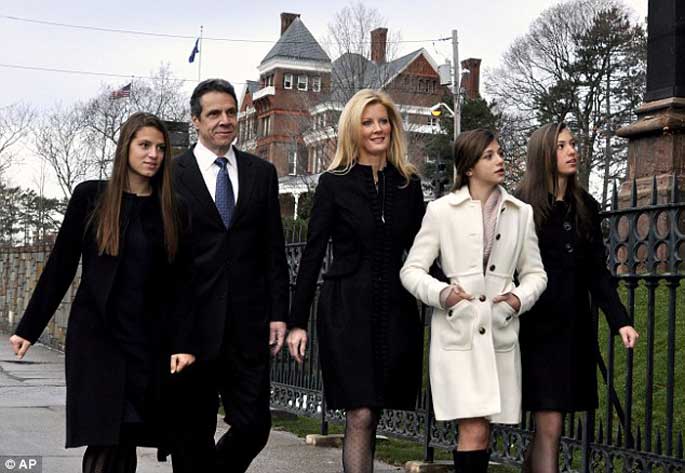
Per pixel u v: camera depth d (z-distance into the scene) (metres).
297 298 4.55
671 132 9.72
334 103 38.38
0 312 22.44
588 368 4.43
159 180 4.24
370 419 4.38
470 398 4.15
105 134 52.69
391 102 4.57
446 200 4.35
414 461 6.09
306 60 68.00
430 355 4.37
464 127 43.88
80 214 4.22
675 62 9.89
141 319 4.17
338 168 4.55
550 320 4.38
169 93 50.34
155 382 4.19
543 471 4.38
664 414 6.15
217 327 4.52
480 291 4.22
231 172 4.79
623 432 4.82
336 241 4.52
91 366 4.10
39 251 18.95
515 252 4.28
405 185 4.56
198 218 4.62
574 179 4.49
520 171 33.50
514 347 4.29
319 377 7.45
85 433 4.05
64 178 56.81
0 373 12.02
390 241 4.45
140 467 5.97
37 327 4.23
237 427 4.61
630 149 10.27
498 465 6.04
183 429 4.46
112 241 4.11
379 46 38.72
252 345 4.61
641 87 43.00
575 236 4.42
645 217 5.08
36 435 7.00
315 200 4.55
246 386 4.61
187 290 4.30
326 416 7.16
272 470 6.00
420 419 6.22
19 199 63.03
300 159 42.47
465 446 4.30
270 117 68.38
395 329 4.40
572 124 43.94
